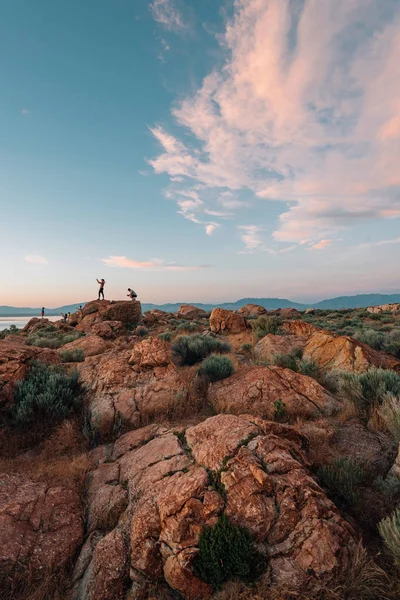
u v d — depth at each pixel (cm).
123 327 2592
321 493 410
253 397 870
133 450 642
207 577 345
